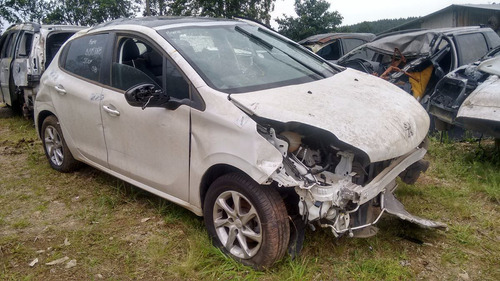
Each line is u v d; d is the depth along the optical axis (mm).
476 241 3525
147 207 4207
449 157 5371
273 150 2844
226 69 3518
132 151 3854
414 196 4348
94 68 4289
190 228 3723
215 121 3115
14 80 7891
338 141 2908
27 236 3750
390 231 3639
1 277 3168
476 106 4852
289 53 4148
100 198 4367
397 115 3359
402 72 7332
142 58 4188
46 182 4930
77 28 8102
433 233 3652
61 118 4723
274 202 2971
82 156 4648
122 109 3830
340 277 3080
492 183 4531
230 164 3027
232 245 3268
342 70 4250
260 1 15219
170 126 3436
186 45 3639
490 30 7836
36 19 19938
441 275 3113
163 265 3285
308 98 3262
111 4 17859
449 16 18391
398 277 3068
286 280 2992
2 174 5285
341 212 2943
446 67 7434
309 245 3422
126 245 3564
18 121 8461
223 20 4332
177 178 3496
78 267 3285
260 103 3053
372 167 3201
